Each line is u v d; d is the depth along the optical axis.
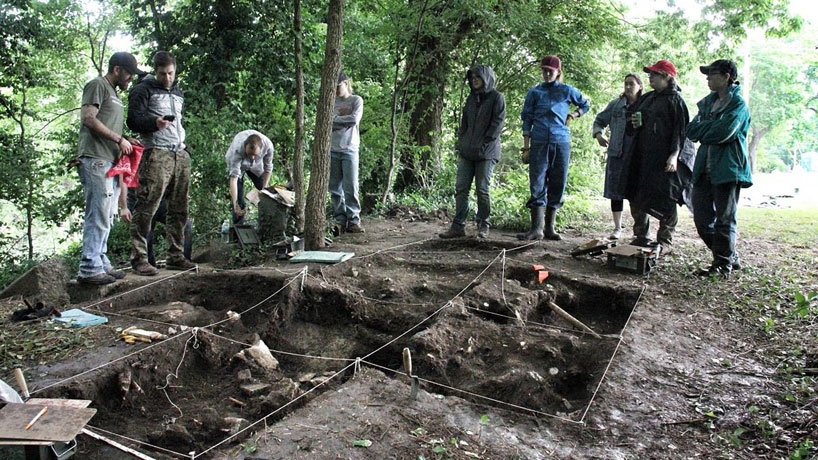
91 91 5.46
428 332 4.82
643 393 3.94
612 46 14.14
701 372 4.23
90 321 4.94
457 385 4.43
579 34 12.17
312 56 11.71
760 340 4.75
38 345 4.48
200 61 10.76
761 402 3.80
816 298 5.43
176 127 6.14
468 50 11.82
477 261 6.70
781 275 6.22
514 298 5.51
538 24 10.62
